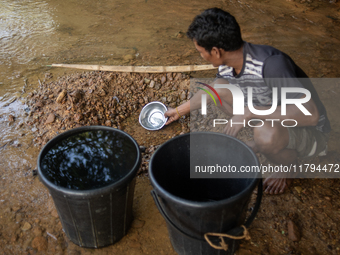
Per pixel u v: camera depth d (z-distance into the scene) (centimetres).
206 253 181
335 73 372
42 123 310
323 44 431
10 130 305
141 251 201
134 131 309
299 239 203
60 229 216
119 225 197
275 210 223
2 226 218
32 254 201
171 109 290
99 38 454
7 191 244
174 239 188
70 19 515
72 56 409
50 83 357
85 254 200
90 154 213
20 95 348
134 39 447
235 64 199
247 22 491
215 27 175
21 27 489
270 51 189
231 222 165
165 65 374
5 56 417
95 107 318
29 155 278
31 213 227
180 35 450
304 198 231
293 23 488
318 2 561
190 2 568
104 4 568
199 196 228
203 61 382
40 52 423
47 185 169
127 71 348
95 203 171
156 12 532
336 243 200
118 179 180
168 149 193
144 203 234
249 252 197
